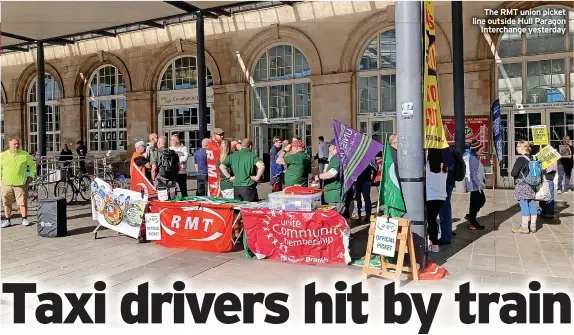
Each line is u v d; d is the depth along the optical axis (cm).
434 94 585
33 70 2338
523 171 804
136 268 614
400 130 554
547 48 1476
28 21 1627
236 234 700
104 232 860
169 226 735
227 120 1909
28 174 1066
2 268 621
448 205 728
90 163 2141
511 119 1516
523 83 1502
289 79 1833
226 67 1898
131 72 2100
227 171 838
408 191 552
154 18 1644
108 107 2217
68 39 2038
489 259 638
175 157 894
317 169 1736
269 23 1814
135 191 774
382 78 1688
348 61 1697
